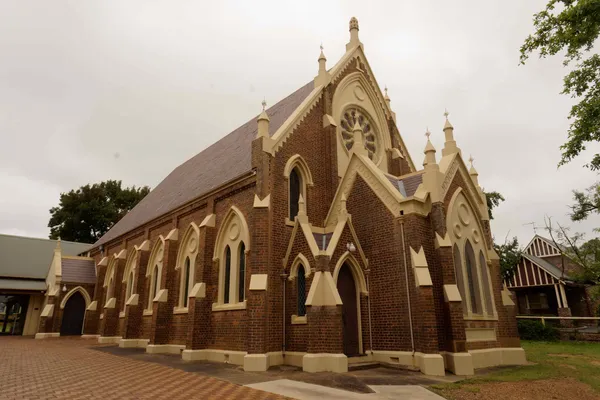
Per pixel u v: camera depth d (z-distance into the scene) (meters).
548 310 47.62
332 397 11.77
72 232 68.31
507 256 47.72
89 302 41.34
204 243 23.06
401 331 17.89
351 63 28.80
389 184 20.05
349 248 19.23
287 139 22.42
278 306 19.14
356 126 22.78
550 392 13.30
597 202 37.25
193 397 11.72
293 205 22.16
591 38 14.84
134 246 34.97
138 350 26.27
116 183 74.00
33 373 15.96
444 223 18.84
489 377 15.69
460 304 17.34
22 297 46.75
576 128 15.24
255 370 16.91
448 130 22.70
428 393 12.54
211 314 21.97
